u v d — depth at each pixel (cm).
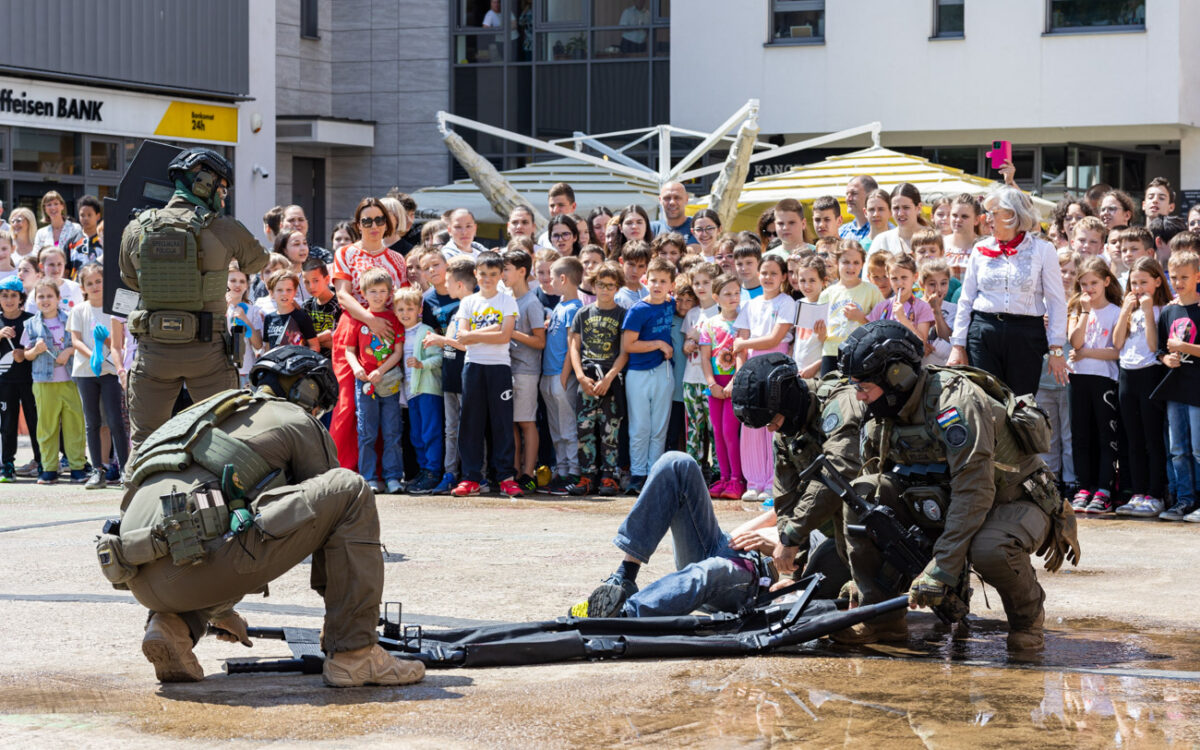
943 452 461
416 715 384
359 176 2498
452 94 2434
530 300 961
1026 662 455
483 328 939
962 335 792
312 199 2514
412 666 426
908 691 411
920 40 2097
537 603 566
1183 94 1995
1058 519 479
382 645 449
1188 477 813
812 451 495
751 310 900
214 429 414
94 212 1293
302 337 993
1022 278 768
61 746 354
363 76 2483
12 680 433
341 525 418
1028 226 773
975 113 2078
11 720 381
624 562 514
